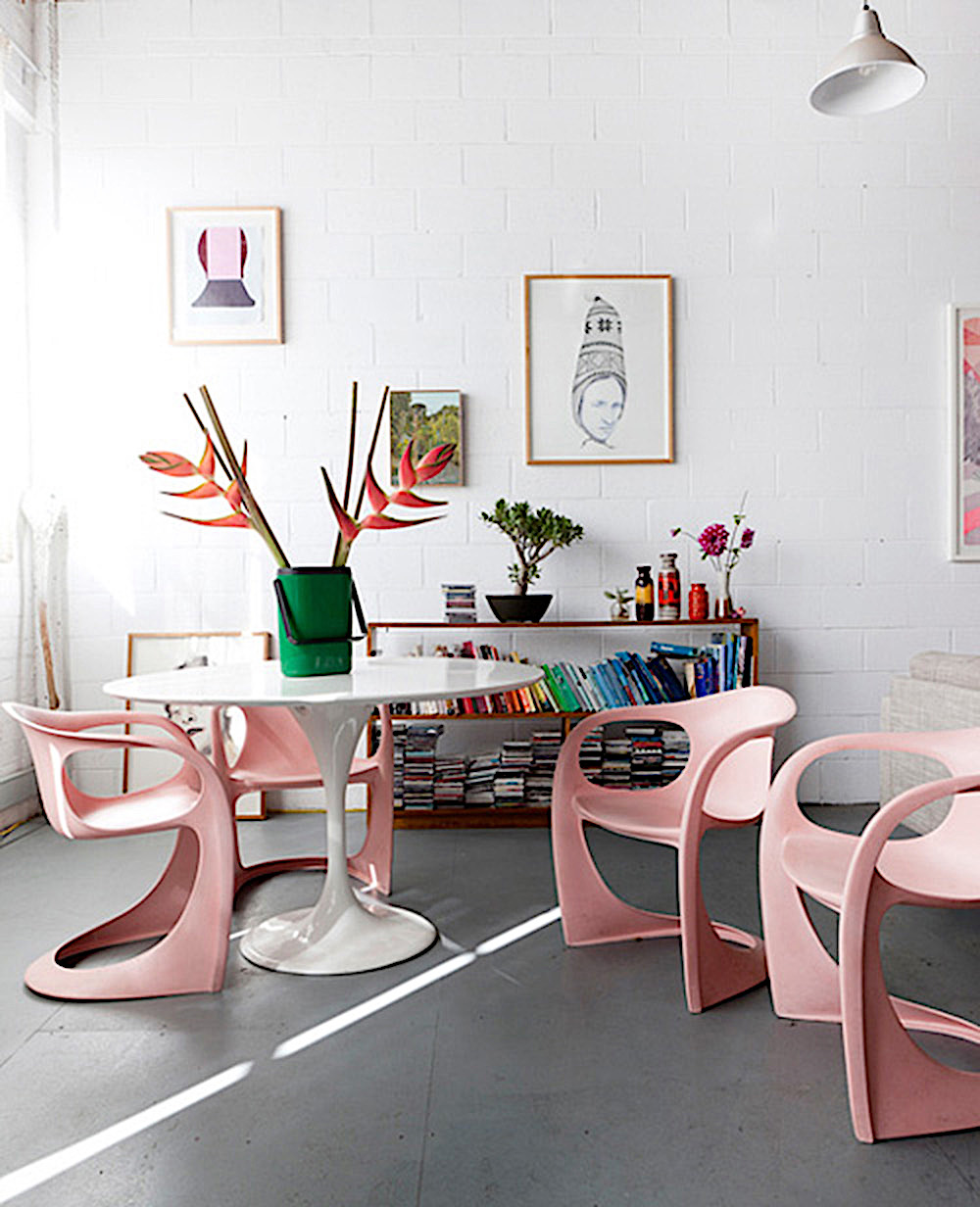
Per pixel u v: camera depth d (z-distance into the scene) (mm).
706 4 3973
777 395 4016
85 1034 1968
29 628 3859
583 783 2488
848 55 2871
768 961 2051
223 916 2176
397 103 3953
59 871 3105
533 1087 1743
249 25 3938
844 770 4027
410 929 2490
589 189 3973
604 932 2465
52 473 3916
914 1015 1942
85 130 3922
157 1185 1468
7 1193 1452
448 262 3961
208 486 2352
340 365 3957
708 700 2502
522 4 3955
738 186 3996
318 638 2355
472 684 2162
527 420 3971
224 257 3930
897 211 4016
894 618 4043
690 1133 1595
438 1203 1419
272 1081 1772
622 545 4004
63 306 3916
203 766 2150
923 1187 1447
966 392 4020
